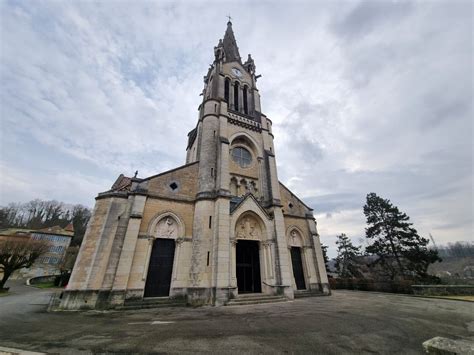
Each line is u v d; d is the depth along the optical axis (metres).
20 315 11.89
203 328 8.86
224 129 23.30
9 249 27.72
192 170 20.84
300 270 22.48
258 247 20.52
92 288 14.37
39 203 89.94
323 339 7.42
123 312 12.86
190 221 18.61
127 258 14.98
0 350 6.27
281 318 10.67
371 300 17.19
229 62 30.97
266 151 25.27
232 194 22.14
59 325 9.55
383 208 39.12
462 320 9.99
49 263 53.38
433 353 3.61
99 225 16.34
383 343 7.04
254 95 29.59
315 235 24.38
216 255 16.67
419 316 10.87
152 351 6.36
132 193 17.31
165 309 13.82
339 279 30.09
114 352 6.29
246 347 6.68
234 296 16.19
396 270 35.09
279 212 21.73
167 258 16.83
